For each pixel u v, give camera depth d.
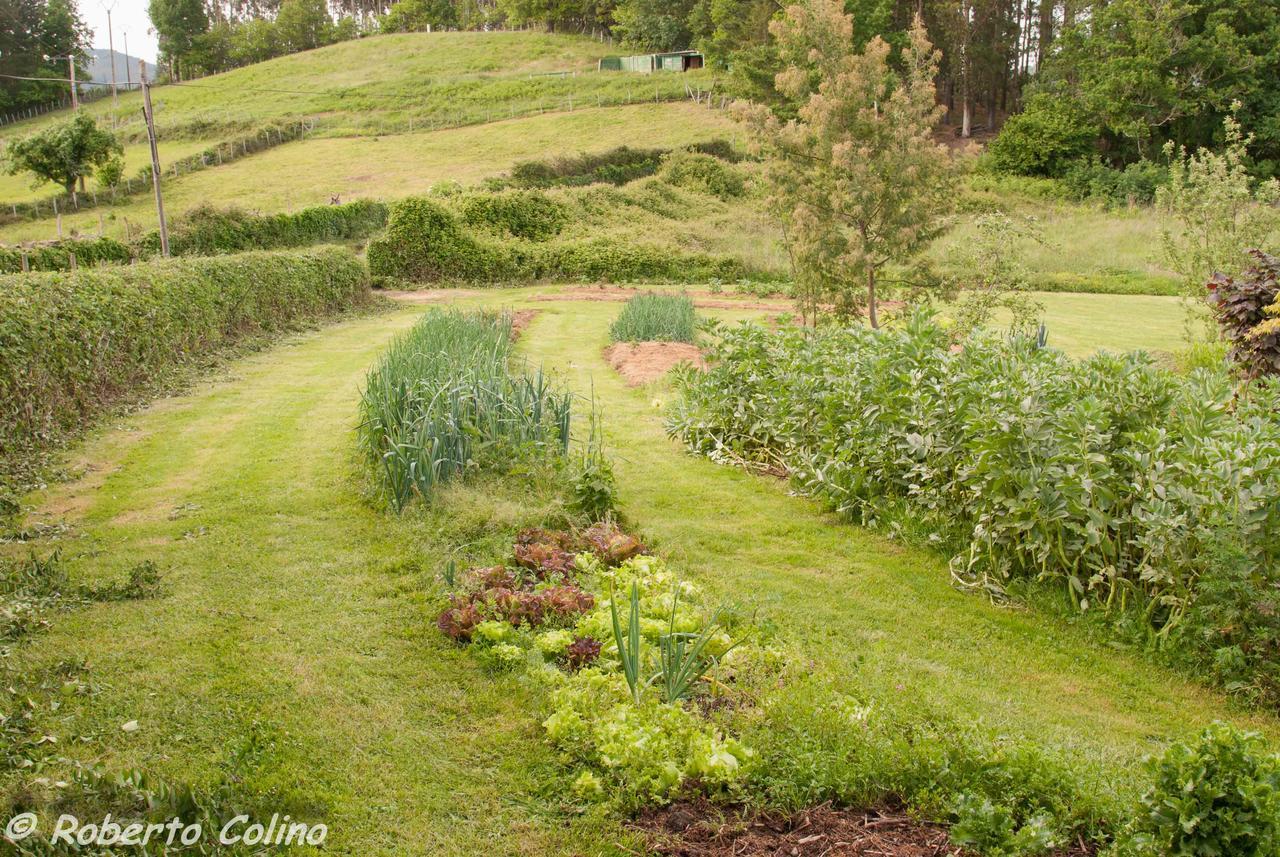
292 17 96.69
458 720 4.25
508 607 5.19
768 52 48.53
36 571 5.52
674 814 3.57
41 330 8.96
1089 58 49.91
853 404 7.55
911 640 5.33
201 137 55.25
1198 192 13.05
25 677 4.36
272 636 4.97
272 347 15.97
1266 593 4.67
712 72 63.44
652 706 4.11
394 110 61.44
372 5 119.88
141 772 3.27
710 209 40.16
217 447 9.05
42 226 37.09
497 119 57.81
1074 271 28.95
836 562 6.54
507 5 89.38
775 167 12.97
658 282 29.61
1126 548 5.54
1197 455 5.20
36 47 72.38
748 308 22.52
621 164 46.06
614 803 3.62
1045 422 5.73
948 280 12.66
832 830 3.46
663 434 10.09
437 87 65.38
